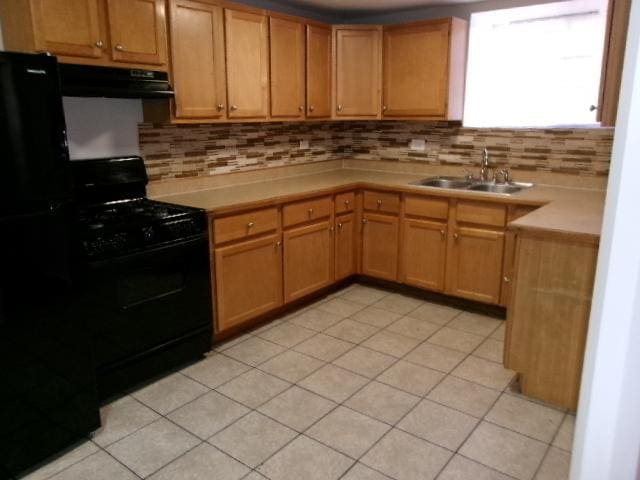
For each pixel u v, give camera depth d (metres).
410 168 4.27
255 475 1.97
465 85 3.88
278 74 3.48
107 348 2.40
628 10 1.78
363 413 2.37
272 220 3.23
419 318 3.47
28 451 1.99
